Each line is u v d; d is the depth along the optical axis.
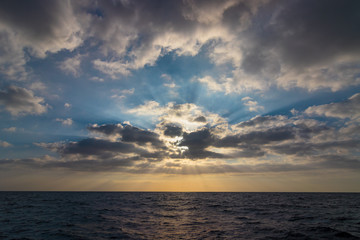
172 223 23.78
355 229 19.69
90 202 55.84
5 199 65.06
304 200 70.12
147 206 46.31
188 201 65.88
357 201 64.75
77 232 18.75
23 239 16.27
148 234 18.16
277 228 20.41
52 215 29.45
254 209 39.59
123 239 16.39
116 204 50.53
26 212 32.62
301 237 16.64
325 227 20.50
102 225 22.19
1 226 21.33
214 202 60.88
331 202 59.72
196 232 18.91
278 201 64.81
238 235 17.61
